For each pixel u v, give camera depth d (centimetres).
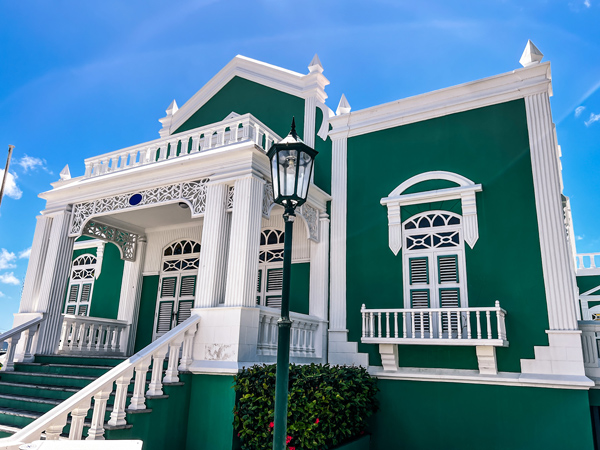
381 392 791
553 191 760
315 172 1007
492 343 696
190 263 1135
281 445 400
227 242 756
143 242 1204
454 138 870
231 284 702
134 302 1154
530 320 728
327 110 1040
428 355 779
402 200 871
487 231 796
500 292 761
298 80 1096
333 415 624
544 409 679
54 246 928
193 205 798
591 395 687
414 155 898
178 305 1115
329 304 901
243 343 668
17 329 848
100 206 921
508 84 841
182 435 649
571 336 693
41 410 669
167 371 655
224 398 639
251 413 600
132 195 882
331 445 646
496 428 700
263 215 768
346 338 859
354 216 925
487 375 723
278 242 1010
